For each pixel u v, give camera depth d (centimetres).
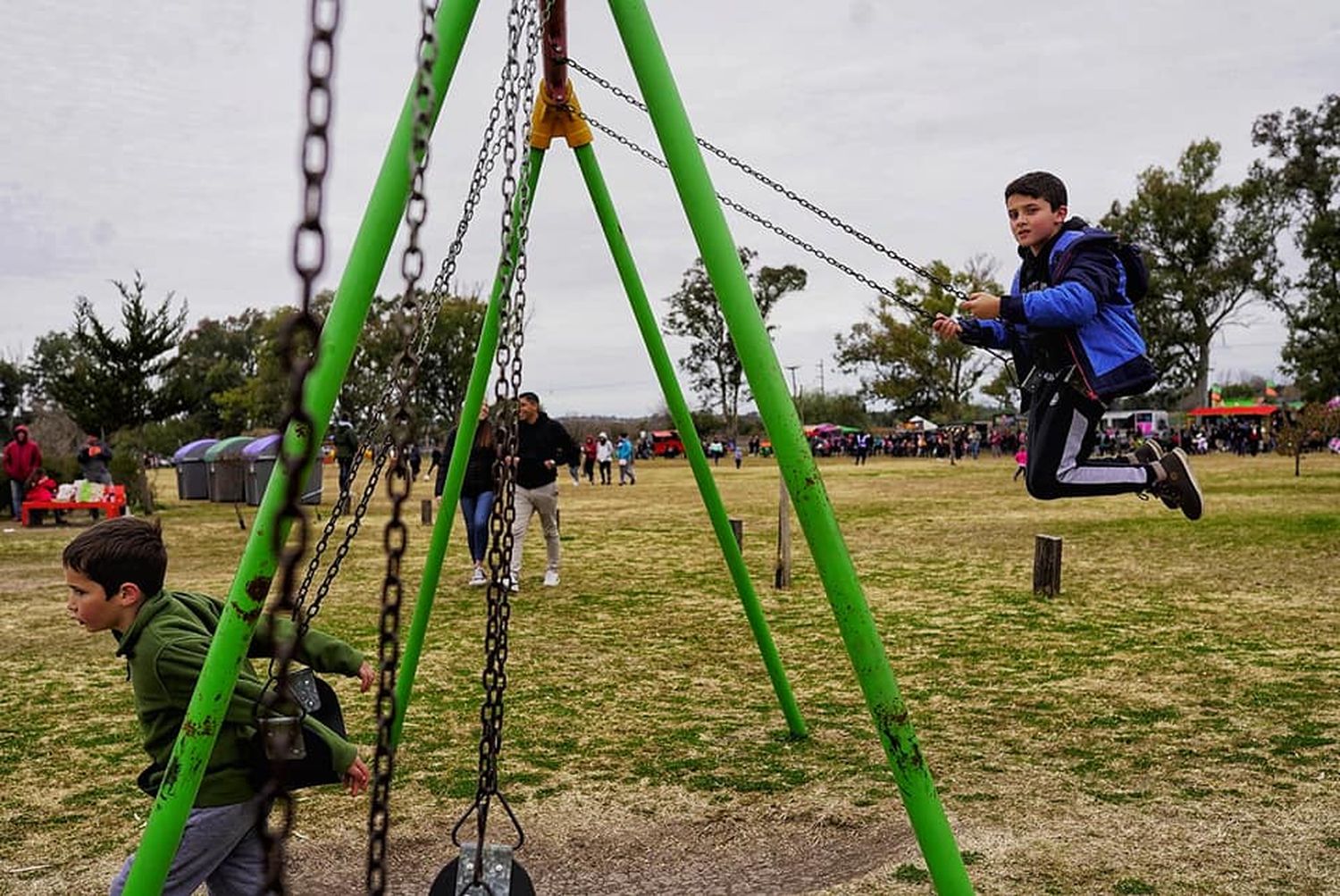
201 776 234
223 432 6284
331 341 241
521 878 271
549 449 998
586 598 952
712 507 490
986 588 966
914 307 412
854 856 370
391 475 156
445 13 256
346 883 362
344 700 605
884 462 5175
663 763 475
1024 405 405
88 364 2486
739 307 265
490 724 271
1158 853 357
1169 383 5616
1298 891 327
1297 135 4694
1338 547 1196
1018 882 337
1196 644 696
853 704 574
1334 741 479
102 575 258
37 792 445
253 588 229
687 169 274
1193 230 5131
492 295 462
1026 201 374
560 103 432
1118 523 1570
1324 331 4522
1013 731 510
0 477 2005
